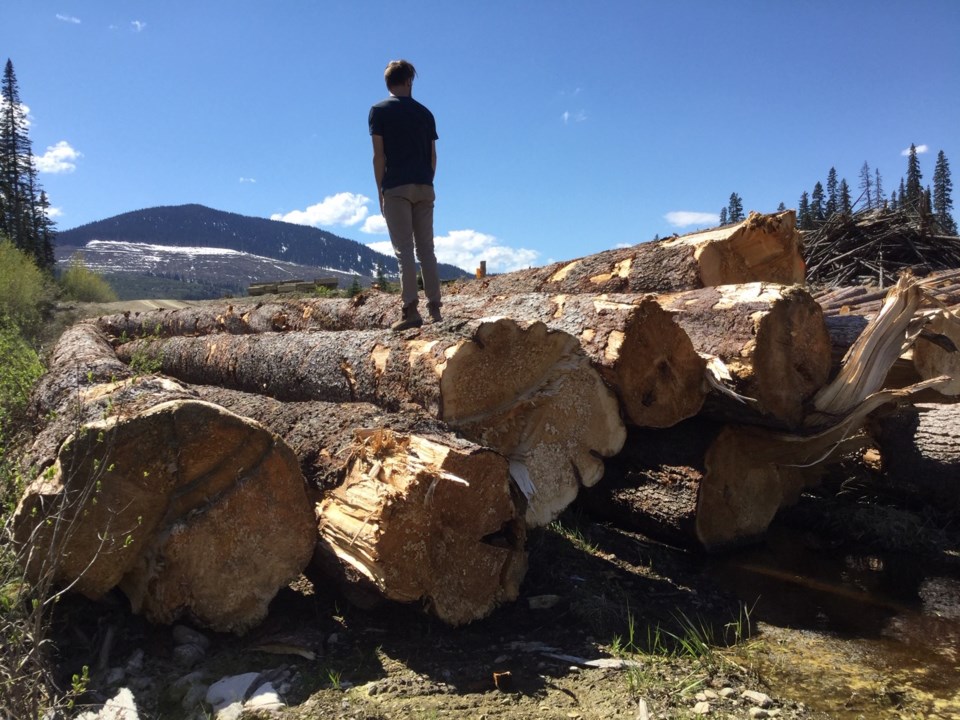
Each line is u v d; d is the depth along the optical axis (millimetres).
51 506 2807
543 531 4742
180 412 3119
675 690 2885
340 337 5125
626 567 4387
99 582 3174
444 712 2727
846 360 4527
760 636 3482
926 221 9977
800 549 4773
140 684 2926
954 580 4250
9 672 2297
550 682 2979
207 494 3258
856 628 3588
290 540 3410
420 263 5074
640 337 4215
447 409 3787
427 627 3463
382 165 4992
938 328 5160
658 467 4625
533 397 4035
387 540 3170
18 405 5461
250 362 6023
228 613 3287
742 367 4230
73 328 9945
